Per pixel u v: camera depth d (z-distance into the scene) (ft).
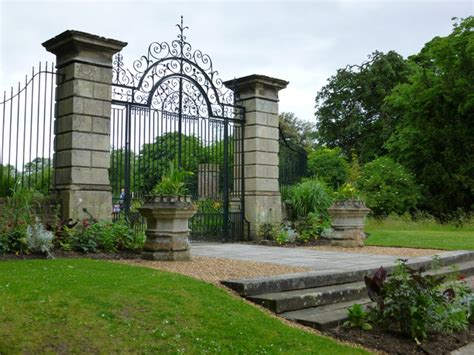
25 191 30.27
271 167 46.93
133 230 31.94
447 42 95.09
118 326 15.69
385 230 66.03
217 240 44.65
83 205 32.76
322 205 48.85
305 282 22.95
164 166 40.06
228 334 16.37
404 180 87.92
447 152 86.22
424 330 18.60
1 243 26.91
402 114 109.60
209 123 43.32
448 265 34.12
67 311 16.10
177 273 22.48
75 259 25.91
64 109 33.71
